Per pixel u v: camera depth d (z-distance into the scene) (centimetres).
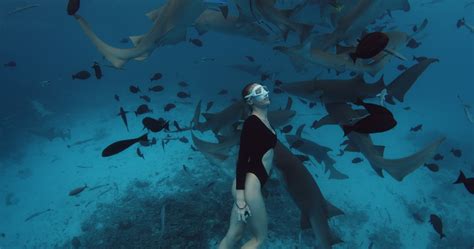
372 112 285
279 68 2633
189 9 396
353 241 1066
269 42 598
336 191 1272
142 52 421
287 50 415
